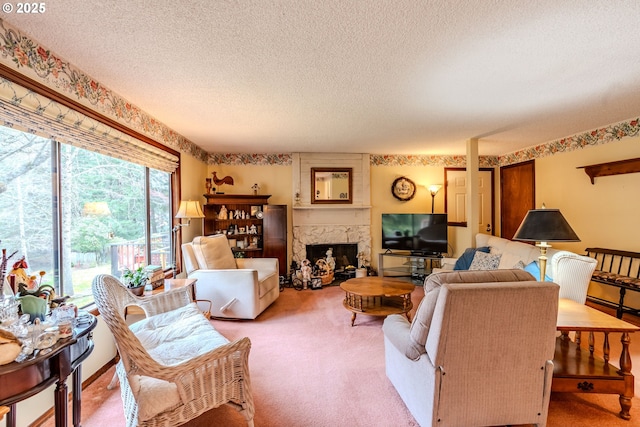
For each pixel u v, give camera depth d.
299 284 4.56
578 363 1.82
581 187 3.92
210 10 1.42
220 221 4.88
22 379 1.02
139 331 1.86
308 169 5.02
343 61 1.93
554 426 1.60
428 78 2.19
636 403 1.77
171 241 3.68
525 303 1.36
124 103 2.56
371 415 1.70
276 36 1.65
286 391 1.93
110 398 1.90
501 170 5.42
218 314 3.20
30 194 1.80
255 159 5.09
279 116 3.04
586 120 3.34
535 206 4.65
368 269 5.12
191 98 2.55
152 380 1.38
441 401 1.41
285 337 2.77
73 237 2.15
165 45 1.73
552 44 1.75
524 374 1.45
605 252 3.54
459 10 1.44
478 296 1.32
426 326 1.46
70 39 1.67
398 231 4.88
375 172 5.29
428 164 5.39
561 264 2.37
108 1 1.35
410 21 1.52
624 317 3.26
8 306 1.18
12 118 1.57
